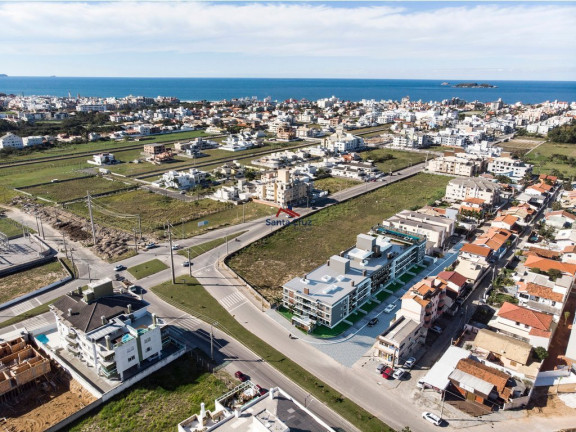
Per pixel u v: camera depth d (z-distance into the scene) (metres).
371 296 119.50
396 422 75.75
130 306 95.00
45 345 95.00
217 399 80.19
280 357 93.75
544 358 88.56
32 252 146.62
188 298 118.12
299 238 162.25
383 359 92.00
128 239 159.38
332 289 108.56
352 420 76.00
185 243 156.75
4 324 105.94
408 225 157.38
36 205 198.62
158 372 89.38
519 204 192.12
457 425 75.00
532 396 82.31
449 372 84.00
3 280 128.62
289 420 63.78
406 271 134.75
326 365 91.38
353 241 158.75
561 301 106.12
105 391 83.00
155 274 132.38
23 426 75.69
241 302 116.50
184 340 99.81
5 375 84.12
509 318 97.56
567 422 75.44
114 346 83.00
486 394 77.81
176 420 76.38
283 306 114.06
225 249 151.38
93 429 75.12
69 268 136.50
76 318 91.38
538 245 150.50
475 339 93.88
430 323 102.75
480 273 126.94
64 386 86.88
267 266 138.75
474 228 172.75
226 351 95.75
